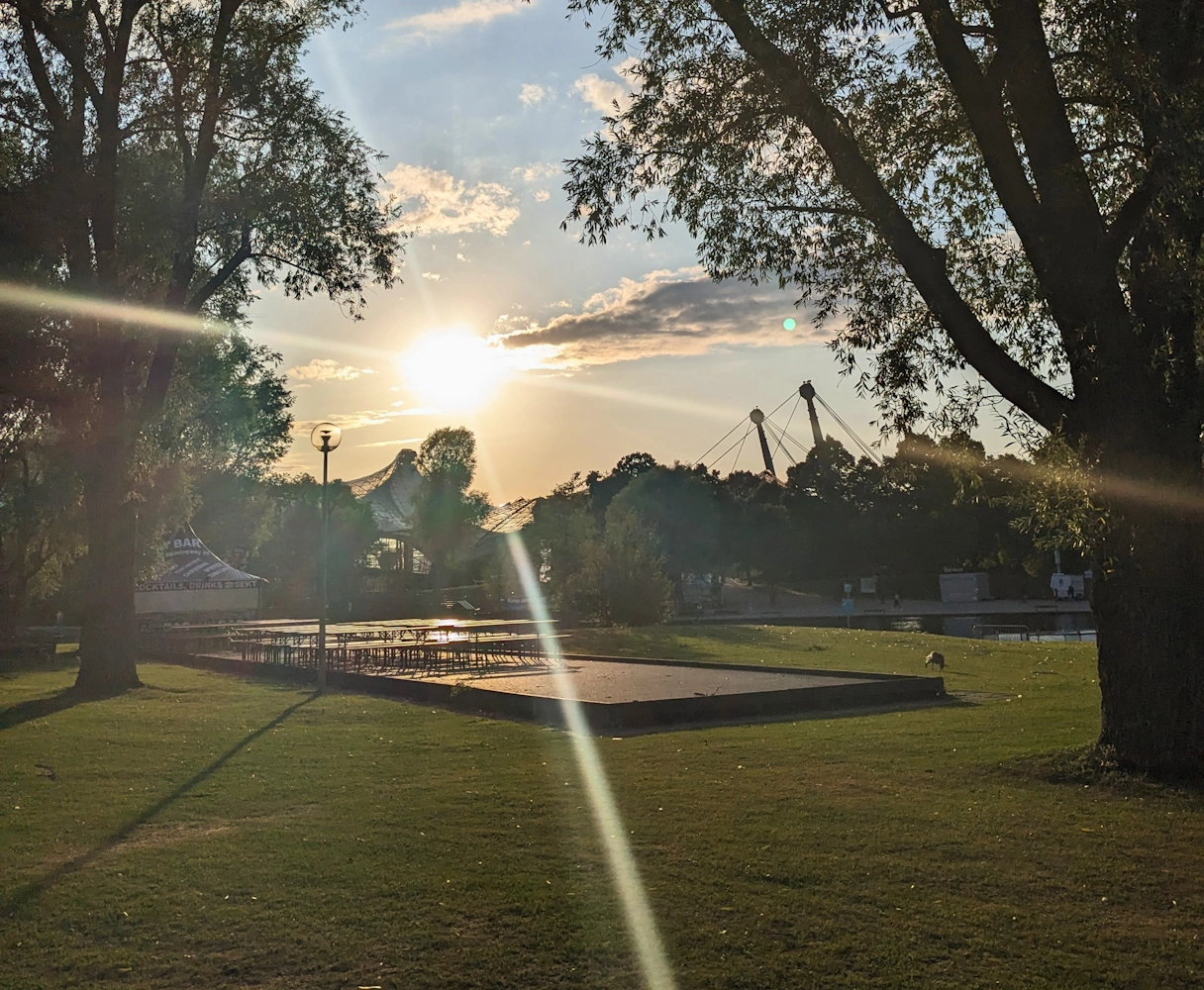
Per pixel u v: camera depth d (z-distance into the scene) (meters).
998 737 13.75
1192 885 7.47
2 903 7.47
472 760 13.07
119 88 21.58
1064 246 11.00
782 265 13.60
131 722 17.92
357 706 19.81
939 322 12.49
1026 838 8.69
